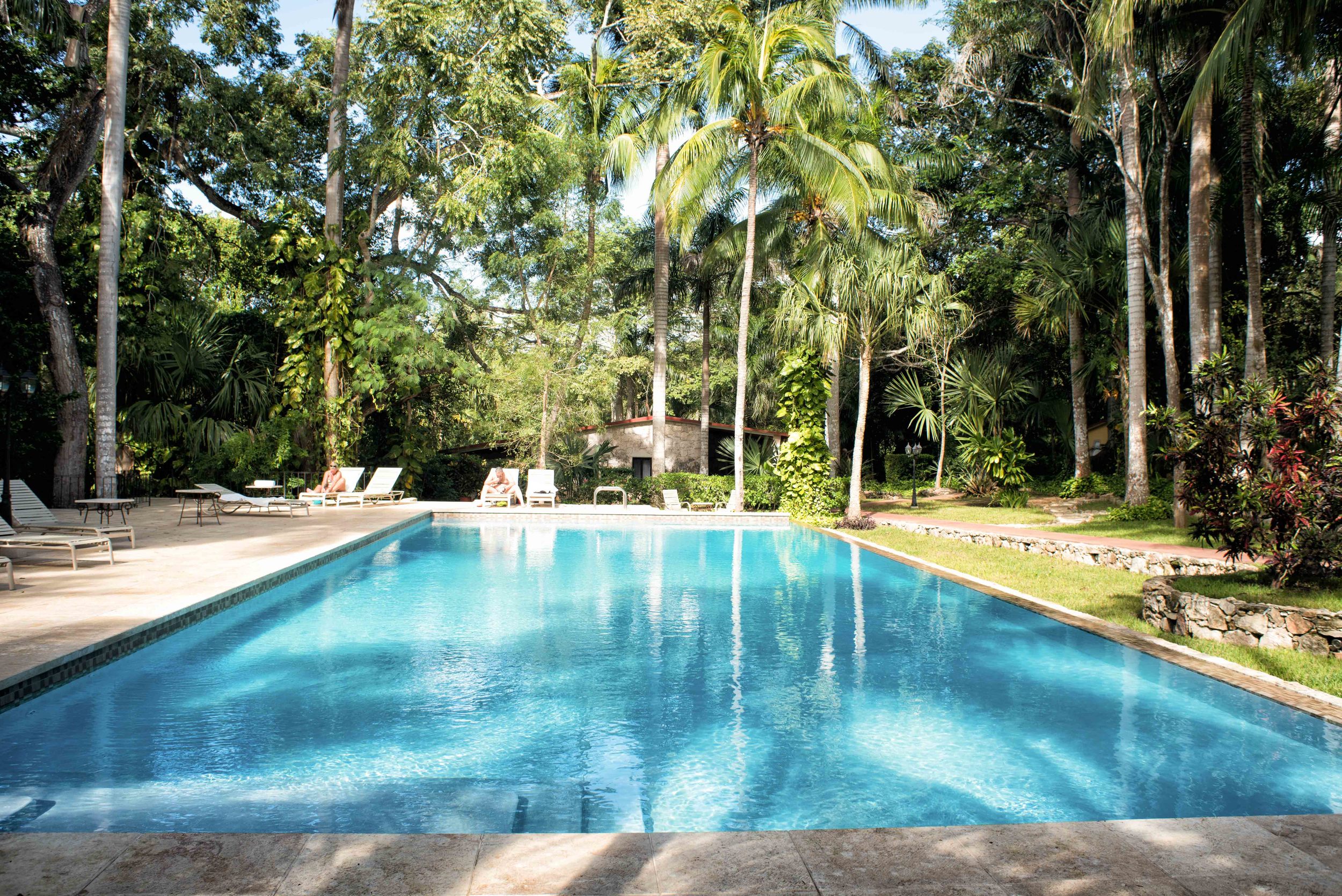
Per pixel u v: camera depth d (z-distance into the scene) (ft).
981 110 84.69
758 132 62.34
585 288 84.99
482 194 69.77
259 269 80.28
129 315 67.72
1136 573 34.73
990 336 85.30
